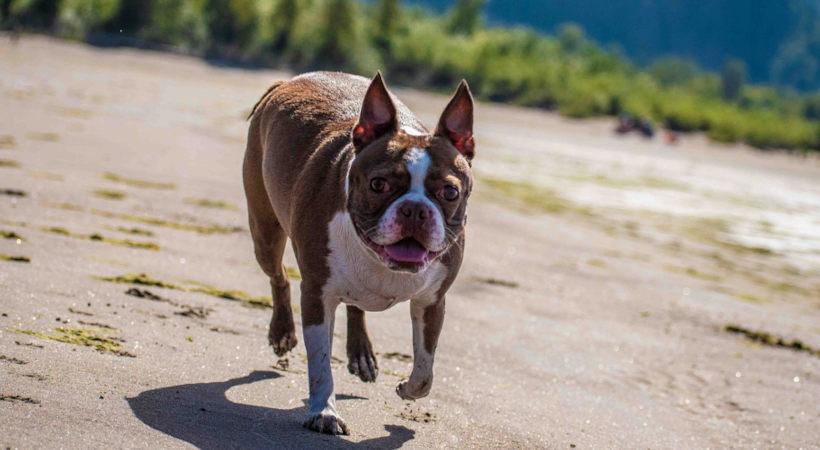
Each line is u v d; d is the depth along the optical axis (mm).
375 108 2088
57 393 1990
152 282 2633
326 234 2090
